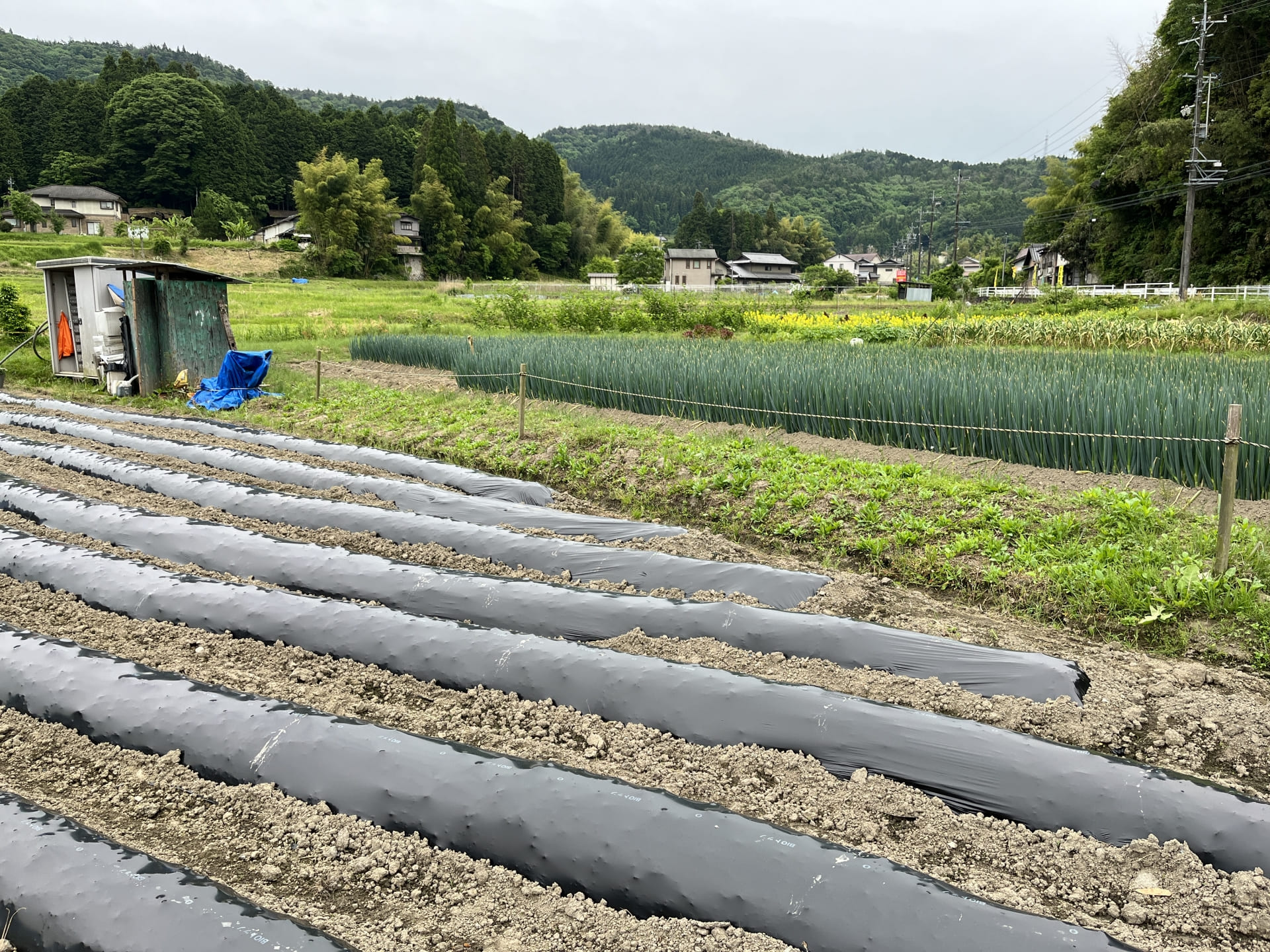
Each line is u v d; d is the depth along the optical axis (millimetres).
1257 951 2971
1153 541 6180
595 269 79062
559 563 6527
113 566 6023
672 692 4418
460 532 7027
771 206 116312
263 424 12781
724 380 11203
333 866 3396
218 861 3428
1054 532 6461
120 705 4270
